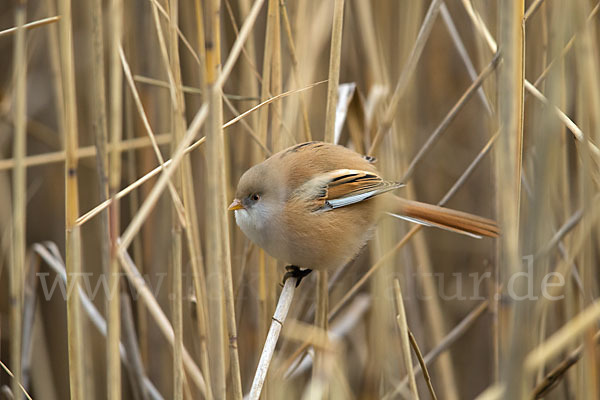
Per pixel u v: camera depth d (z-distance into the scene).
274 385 6.32
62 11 5.07
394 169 7.82
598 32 7.07
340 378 5.80
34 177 10.60
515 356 3.98
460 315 10.20
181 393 5.77
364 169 6.89
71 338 5.48
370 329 8.04
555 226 7.62
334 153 6.87
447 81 10.16
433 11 6.72
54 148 10.42
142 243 8.66
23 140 5.71
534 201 3.96
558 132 3.87
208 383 6.19
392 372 7.19
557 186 7.54
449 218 6.69
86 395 7.52
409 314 8.61
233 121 5.30
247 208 6.66
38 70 10.73
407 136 8.53
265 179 6.58
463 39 9.91
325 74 9.01
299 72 7.17
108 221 5.03
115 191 4.95
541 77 6.31
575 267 6.93
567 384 7.56
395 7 9.06
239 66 8.62
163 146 8.66
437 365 8.42
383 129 7.07
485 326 10.01
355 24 9.10
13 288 5.82
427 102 10.22
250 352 8.02
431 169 10.36
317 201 6.62
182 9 8.54
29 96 10.71
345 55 9.23
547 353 3.96
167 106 8.48
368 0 8.24
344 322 8.37
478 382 9.91
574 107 7.17
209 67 4.63
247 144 8.18
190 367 7.07
